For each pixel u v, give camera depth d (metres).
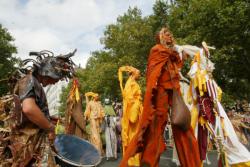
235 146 5.67
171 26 26.36
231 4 21.80
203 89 5.88
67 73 3.65
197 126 5.90
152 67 4.48
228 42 22.45
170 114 4.45
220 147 5.71
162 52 4.50
